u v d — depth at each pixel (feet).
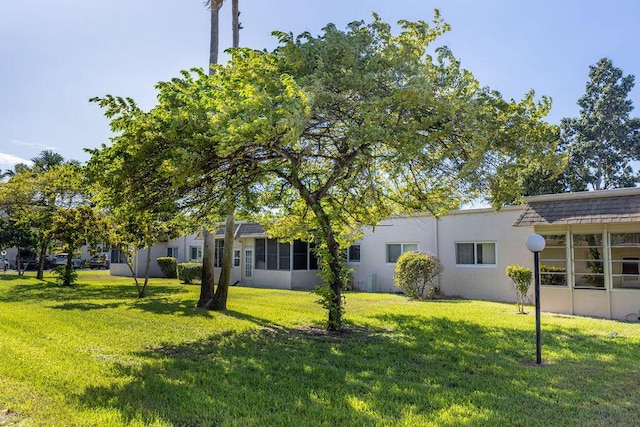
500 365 19.98
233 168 24.47
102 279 78.59
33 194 65.21
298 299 46.62
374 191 28.99
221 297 37.96
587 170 95.71
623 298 34.96
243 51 22.94
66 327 28.43
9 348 22.11
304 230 31.83
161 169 20.29
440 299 49.67
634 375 18.34
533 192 81.30
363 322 31.81
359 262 62.54
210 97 20.77
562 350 22.93
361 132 20.83
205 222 35.06
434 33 25.29
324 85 22.06
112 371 18.38
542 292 38.96
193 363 19.99
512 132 23.93
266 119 16.67
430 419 13.41
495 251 49.49
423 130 22.94
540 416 13.73
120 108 20.25
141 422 13.01
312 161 30.32
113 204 23.79
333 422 13.16
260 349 23.16
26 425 12.75
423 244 55.93
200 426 12.82
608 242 36.04
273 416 13.56
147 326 29.32
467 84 23.34
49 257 120.47
